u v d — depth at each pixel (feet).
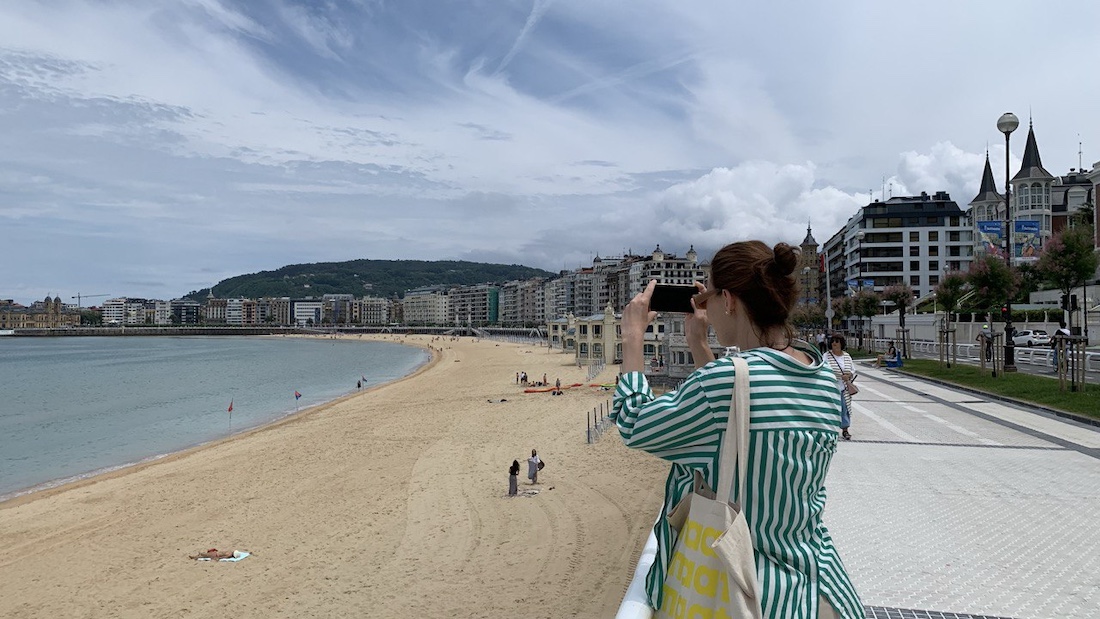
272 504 72.13
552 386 187.01
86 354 467.93
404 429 117.50
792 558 6.08
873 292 204.74
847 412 41.42
